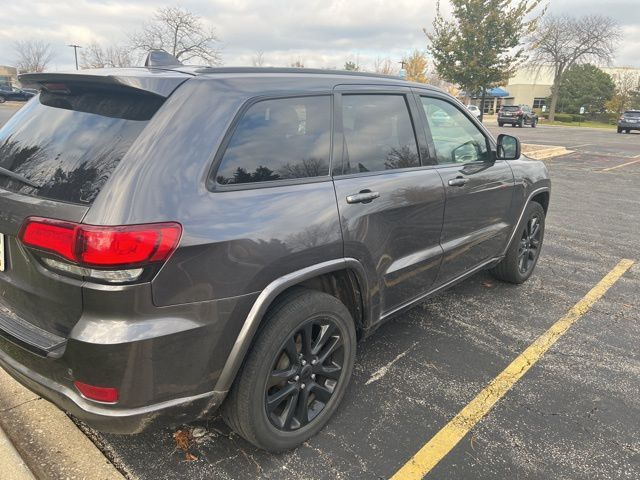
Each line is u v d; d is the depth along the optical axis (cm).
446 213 336
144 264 183
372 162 284
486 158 395
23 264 206
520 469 244
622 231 718
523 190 434
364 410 286
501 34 2041
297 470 239
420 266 320
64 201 192
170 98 206
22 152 224
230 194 210
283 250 220
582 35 5188
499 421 279
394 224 289
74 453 242
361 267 265
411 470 241
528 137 2806
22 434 253
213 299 200
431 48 2231
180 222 191
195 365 202
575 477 240
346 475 237
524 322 405
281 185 232
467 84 2170
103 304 184
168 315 192
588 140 2681
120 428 196
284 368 239
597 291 476
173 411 203
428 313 418
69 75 221
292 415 246
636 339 381
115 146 198
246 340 213
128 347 184
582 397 304
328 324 254
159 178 191
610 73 6881
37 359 201
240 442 256
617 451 258
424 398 299
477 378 322
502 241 426
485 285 485
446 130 352
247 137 223
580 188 1105
